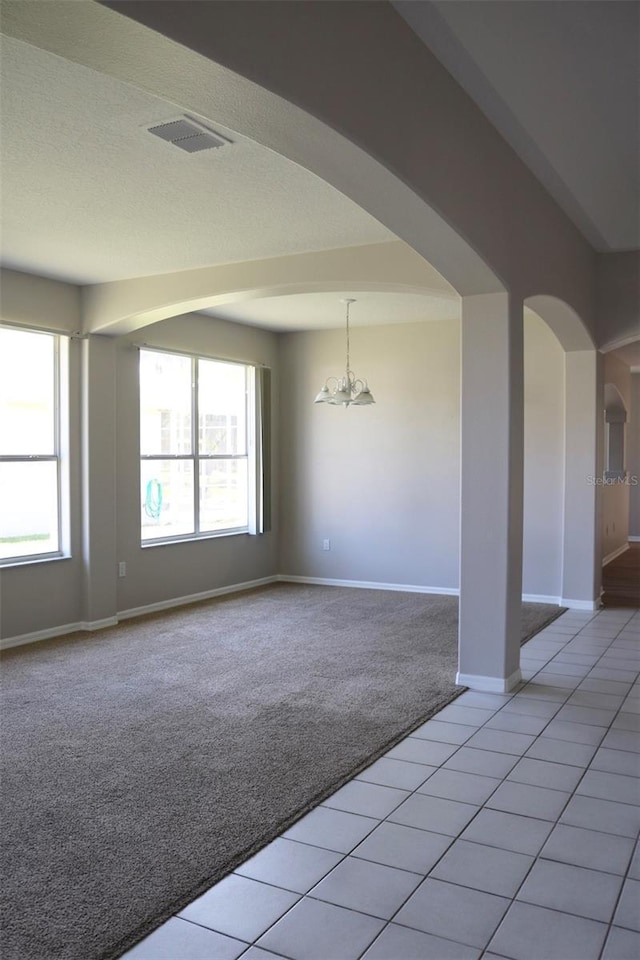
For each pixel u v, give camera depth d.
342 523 8.26
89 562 6.11
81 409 6.10
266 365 8.22
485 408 4.39
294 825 2.85
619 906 2.32
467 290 4.28
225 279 5.37
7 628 5.59
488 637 4.45
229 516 7.98
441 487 7.77
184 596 7.25
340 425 8.23
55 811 2.96
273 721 3.96
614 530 10.93
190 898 2.37
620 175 4.35
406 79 2.91
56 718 4.04
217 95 2.23
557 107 3.52
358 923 2.24
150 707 4.21
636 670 4.84
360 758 3.45
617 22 2.77
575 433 6.86
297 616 6.66
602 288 6.31
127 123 3.16
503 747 3.58
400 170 2.87
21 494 5.79
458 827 2.82
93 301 6.00
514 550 4.47
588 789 3.12
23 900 2.36
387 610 6.91
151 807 2.99
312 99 2.35
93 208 4.20
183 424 7.29
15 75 2.75
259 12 2.14
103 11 1.75
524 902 2.34
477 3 2.70
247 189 3.91
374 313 7.33
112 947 2.13
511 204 4.11
